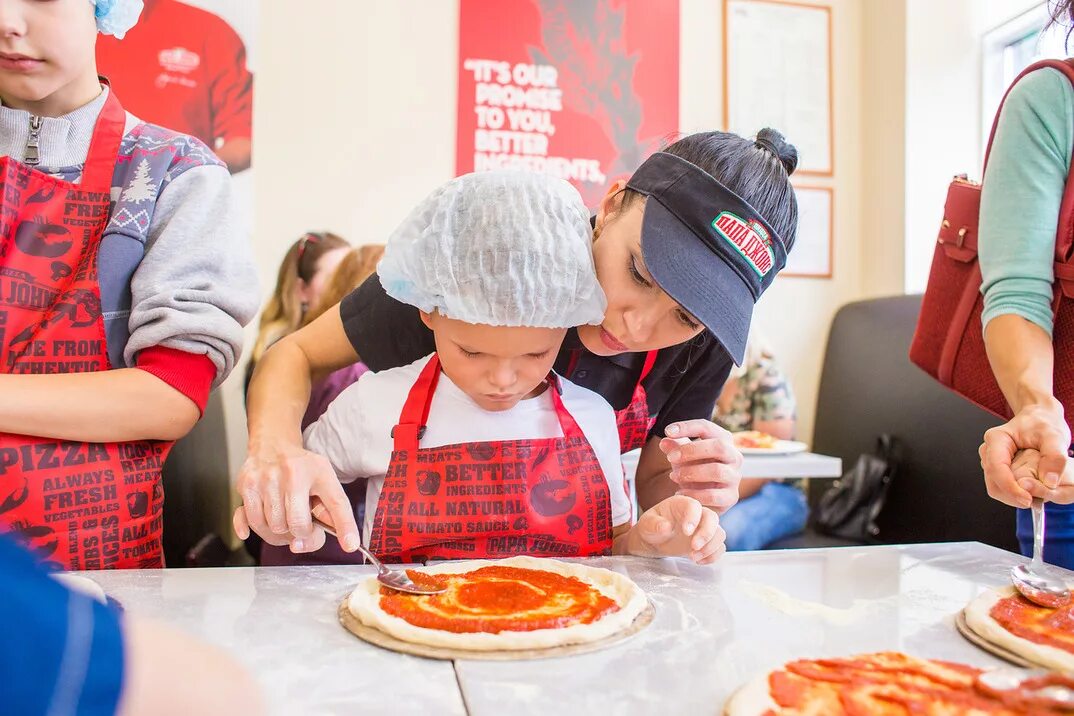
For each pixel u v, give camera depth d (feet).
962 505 7.80
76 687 1.02
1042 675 2.05
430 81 9.87
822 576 3.27
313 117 9.56
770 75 10.73
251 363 8.96
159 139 3.75
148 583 2.99
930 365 4.66
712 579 3.23
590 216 3.76
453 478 3.62
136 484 3.46
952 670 2.15
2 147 3.53
